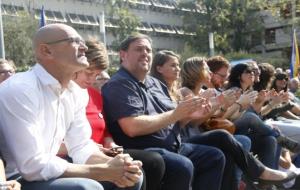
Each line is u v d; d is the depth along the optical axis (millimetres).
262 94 6180
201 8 59062
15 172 2873
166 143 4074
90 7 53906
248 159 4516
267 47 58438
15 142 2736
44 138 2883
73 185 2646
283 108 7055
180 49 61281
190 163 3832
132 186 3158
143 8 59156
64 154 3334
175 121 3867
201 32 57250
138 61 4172
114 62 40031
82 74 3867
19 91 2746
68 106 3125
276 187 5305
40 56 2918
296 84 10359
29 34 33625
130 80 4074
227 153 4461
